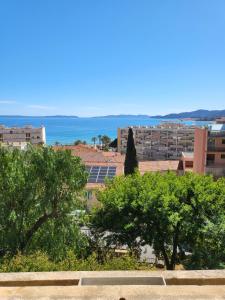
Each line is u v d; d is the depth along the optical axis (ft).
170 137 480.23
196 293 8.61
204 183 57.72
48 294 8.63
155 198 52.75
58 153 54.39
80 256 51.70
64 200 54.49
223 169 147.74
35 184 52.60
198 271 10.12
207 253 51.13
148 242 54.70
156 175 65.92
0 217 50.96
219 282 9.65
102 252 50.60
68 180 53.67
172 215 49.90
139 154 483.10
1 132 424.87
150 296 8.45
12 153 53.11
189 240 55.72
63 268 26.40
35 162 53.01
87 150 176.55
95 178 122.52
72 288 8.91
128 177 65.10
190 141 477.36
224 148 148.87
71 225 54.19
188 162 194.90
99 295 8.52
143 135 483.92
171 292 8.65
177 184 57.31
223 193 55.98
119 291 8.71
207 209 54.29
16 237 50.85
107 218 57.47
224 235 49.52
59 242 52.37
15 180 50.70
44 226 54.60
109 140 535.19
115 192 57.88
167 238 56.44
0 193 51.39
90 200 83.35
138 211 55.31
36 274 9.97
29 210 53.47
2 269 26.30
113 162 138.72
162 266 61.31
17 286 9.35
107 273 9.96
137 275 9.84
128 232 55.72
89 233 65.92
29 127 436.35
